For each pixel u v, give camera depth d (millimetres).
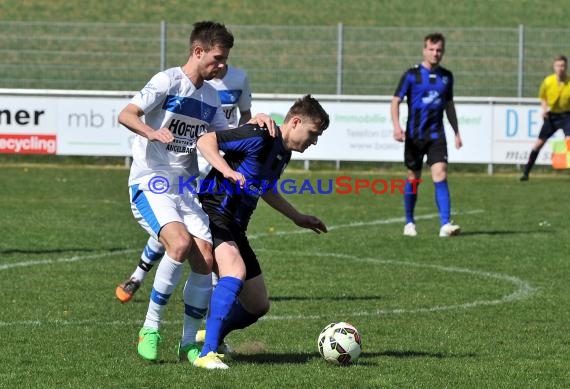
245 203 17750
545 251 32719
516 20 93875
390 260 30906
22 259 30156
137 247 33094
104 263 29781
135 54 70750
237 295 17234
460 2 99312
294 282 26938
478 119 59500
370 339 19938
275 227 38656
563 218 41906
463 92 71688
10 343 18984
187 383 15812
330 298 24703
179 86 17828
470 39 81375
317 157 59656
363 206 46312
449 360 17906
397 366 17297
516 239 35500
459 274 28406
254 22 92812
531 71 74312
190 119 18031
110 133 59406
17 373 16531
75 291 25125
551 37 79562
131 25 66062
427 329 20969
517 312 22953
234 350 18781
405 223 40188
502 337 20188
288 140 17531
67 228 37156
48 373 16562
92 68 71438
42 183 52656
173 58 77125
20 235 35156
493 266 29797
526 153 59719
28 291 24953
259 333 20547
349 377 16328
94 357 17828
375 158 59281
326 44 79812
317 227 18688
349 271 28781
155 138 16859
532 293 25438
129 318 21859
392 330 20859
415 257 31484
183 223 17594
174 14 93938
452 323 21672
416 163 36875
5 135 59031
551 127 55344
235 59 75312
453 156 59688
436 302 24219
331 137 59469
